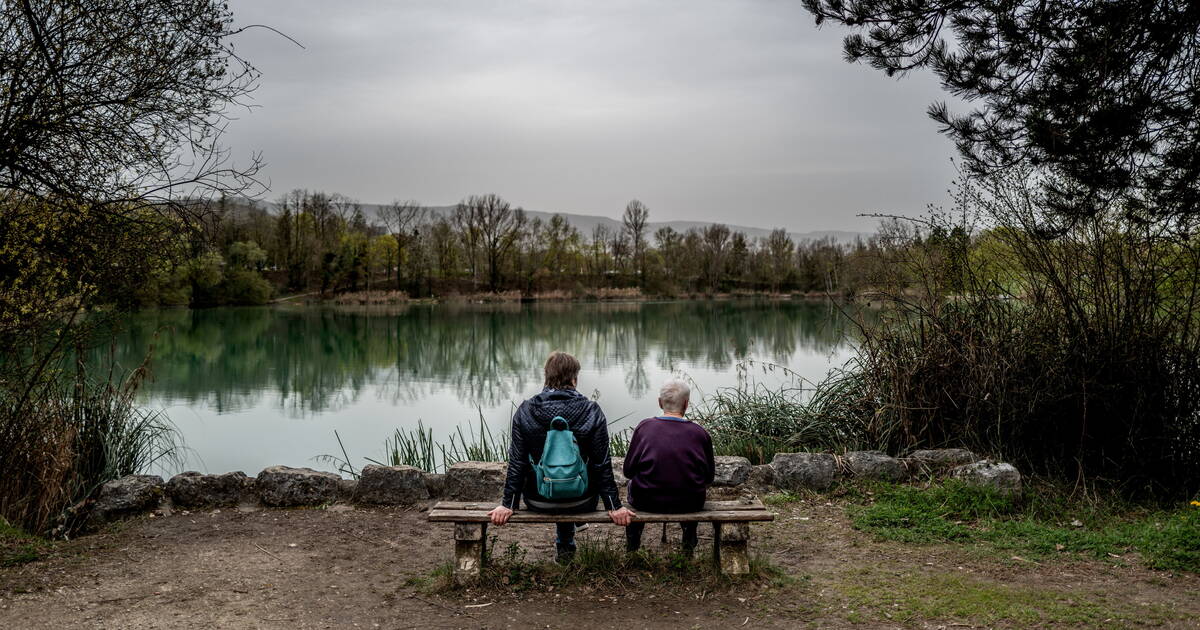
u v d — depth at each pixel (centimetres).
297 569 496
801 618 406
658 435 456
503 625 400
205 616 416
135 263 670
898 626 395
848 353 2503
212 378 2173
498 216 8675
